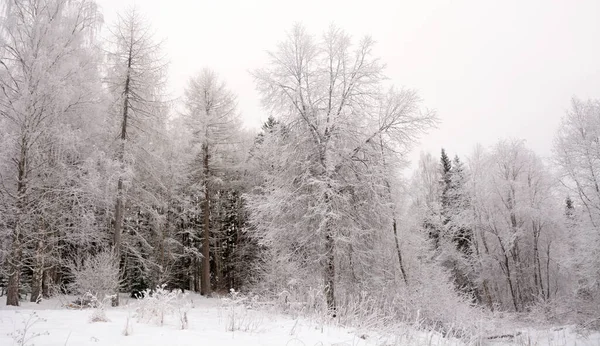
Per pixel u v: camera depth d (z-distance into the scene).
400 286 13.28
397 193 14.56
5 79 11.95
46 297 14.66
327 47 13.72
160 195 19.38
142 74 15.80
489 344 11.03
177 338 5.29
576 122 19.23
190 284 29.02
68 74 12.26
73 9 13.57
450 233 26.91
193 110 23.16
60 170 12.55
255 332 6.36
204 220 23.36
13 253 11.38
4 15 11.98
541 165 25.30
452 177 27.88
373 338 6.91
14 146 11.18
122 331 5.44
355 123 13.26
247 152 23.14
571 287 24.72
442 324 11.12
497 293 27.42
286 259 13.23
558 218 24.03
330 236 12.04
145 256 20.73
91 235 14.03
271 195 13.09
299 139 13.41
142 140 16.28
